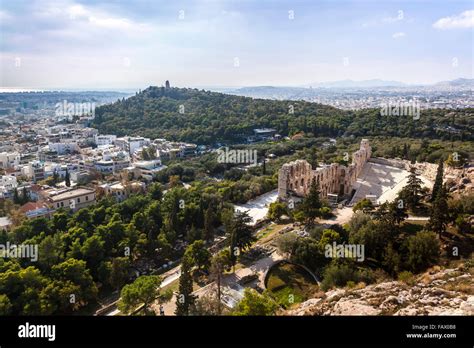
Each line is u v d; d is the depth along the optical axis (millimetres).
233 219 90688
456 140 172875
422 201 94438
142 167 181875
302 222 95312
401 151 152000
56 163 198625
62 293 65250
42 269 75125
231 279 72500
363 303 40531
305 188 115000
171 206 106312
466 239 66812
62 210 109562
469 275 43781
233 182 141000
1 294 63125
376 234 69500
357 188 123625
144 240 87125
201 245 79562
